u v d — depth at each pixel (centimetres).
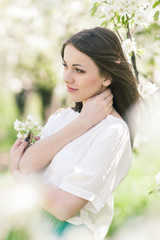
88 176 150
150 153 423
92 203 153
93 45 158
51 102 926
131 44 201
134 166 491
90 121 163
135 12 197
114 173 158
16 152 177
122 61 168
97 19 217
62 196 152
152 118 219
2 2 719
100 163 153
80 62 159
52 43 727
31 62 764
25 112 990
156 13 195
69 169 160
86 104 166
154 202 404
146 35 295
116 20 210
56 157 164
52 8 663
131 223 366
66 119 189
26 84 908
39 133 181
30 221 171
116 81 169
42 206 157
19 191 166
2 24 711
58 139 164
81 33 161
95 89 164
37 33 728
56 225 165
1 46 728
